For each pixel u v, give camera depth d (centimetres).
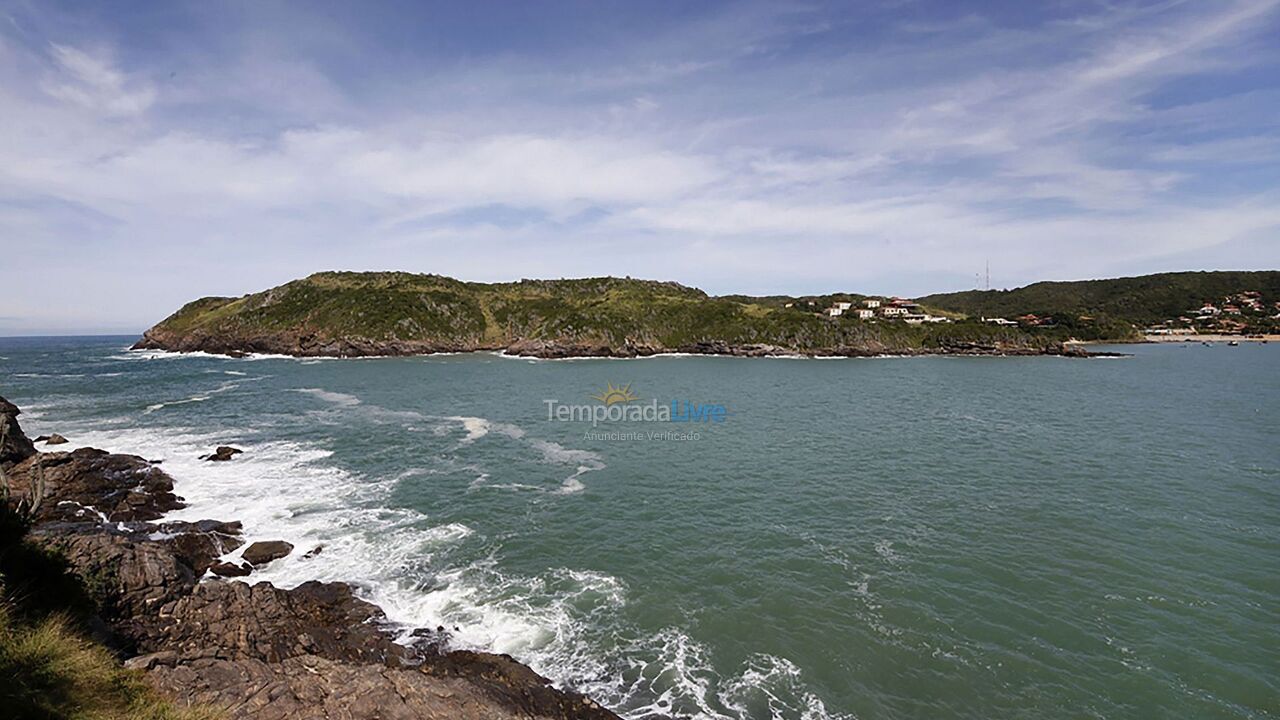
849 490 2792
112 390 6800
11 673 884
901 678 1393
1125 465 3212
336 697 1100
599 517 2448
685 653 1490
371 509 2552
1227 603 1717
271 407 5516
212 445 3822
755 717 1262
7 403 3572
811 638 1552
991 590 1800
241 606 1566
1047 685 1370
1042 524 2327
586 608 1711
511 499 2688
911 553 2067
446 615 1672
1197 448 3619
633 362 12025
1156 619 1636
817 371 9769
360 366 10669
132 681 1020
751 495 2728
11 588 1178
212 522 2297
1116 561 1991
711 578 1892
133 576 1530
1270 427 4291
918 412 5144
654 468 3216
